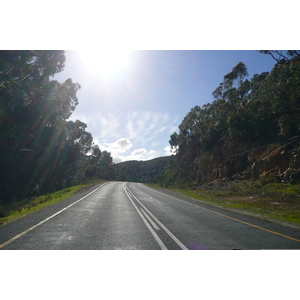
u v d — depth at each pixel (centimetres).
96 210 1384
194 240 739
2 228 884
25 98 3397
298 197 1864
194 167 6034
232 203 1888
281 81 3144
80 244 684
